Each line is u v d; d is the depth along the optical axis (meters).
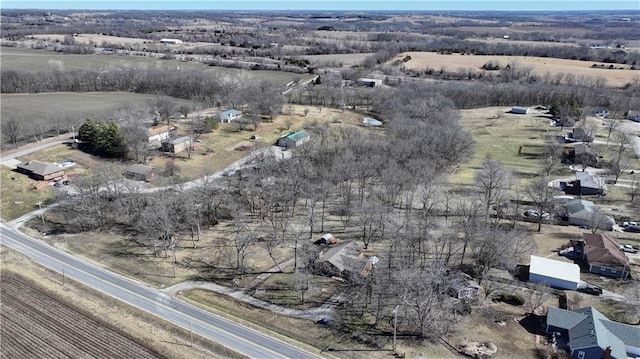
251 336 68.19
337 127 167.12
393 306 74.94
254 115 166.88
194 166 132.75
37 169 122.06
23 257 89.31
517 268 86.00
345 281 82.06
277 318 72.31
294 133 152.62
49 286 79.75
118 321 71.19
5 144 143.62
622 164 134.50
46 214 106.75
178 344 66.44
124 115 158.25
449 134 136.12
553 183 123.38
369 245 94.12
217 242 95.31
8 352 65.00
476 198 111.19
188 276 83.44
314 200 108.25
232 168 131.25
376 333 69.31
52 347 65.94
